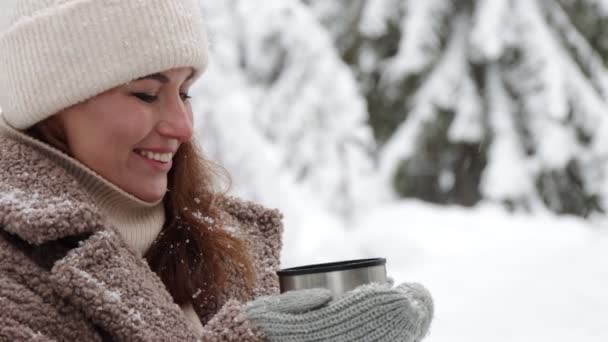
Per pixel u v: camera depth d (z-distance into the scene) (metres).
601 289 5.19
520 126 8.78
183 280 1.58
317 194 6.05
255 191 5.05
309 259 5.17
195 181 1.62
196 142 1.67
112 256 1.32
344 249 5.39
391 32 9.24
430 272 5.85
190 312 1.59
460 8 9.13
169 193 1.61
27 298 1.26
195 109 5.05
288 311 1.29
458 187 9.54
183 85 1.50
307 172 6.08
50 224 1.28
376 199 7.33
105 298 1.28
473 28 8.83
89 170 1.39
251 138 5.08
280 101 6.08
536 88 8.66
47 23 1.37
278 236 1.75
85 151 1.40
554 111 8.51
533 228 7.28
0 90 1.44
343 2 9.42
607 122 8.62
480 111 8.87
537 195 8.60
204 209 1.64
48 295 1.29
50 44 1.37
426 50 8.96
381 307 1.26
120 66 1.37
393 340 1.26
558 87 8.56
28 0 1.39
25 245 1.33
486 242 6.73
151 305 1.32
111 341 1.35
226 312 1.32
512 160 8.62
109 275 1.31
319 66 6.18
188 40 1.43
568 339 4.43
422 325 1.32
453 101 8.96
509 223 7.38
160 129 1.42
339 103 6.18
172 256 1.59
